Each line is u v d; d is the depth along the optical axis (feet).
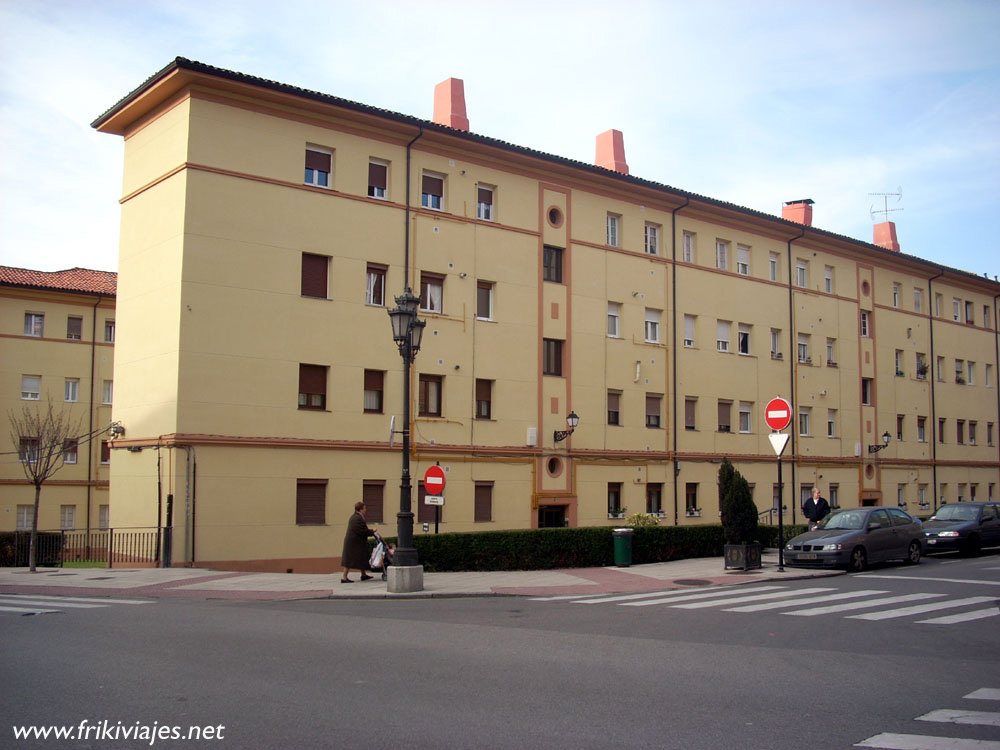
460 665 32.14
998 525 89.40
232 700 26.58
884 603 51.85
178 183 78.38
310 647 35.63
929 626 43.42
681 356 114.73
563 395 101.65
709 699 27.50
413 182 91.56
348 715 24.94
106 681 29.01
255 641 37.04
